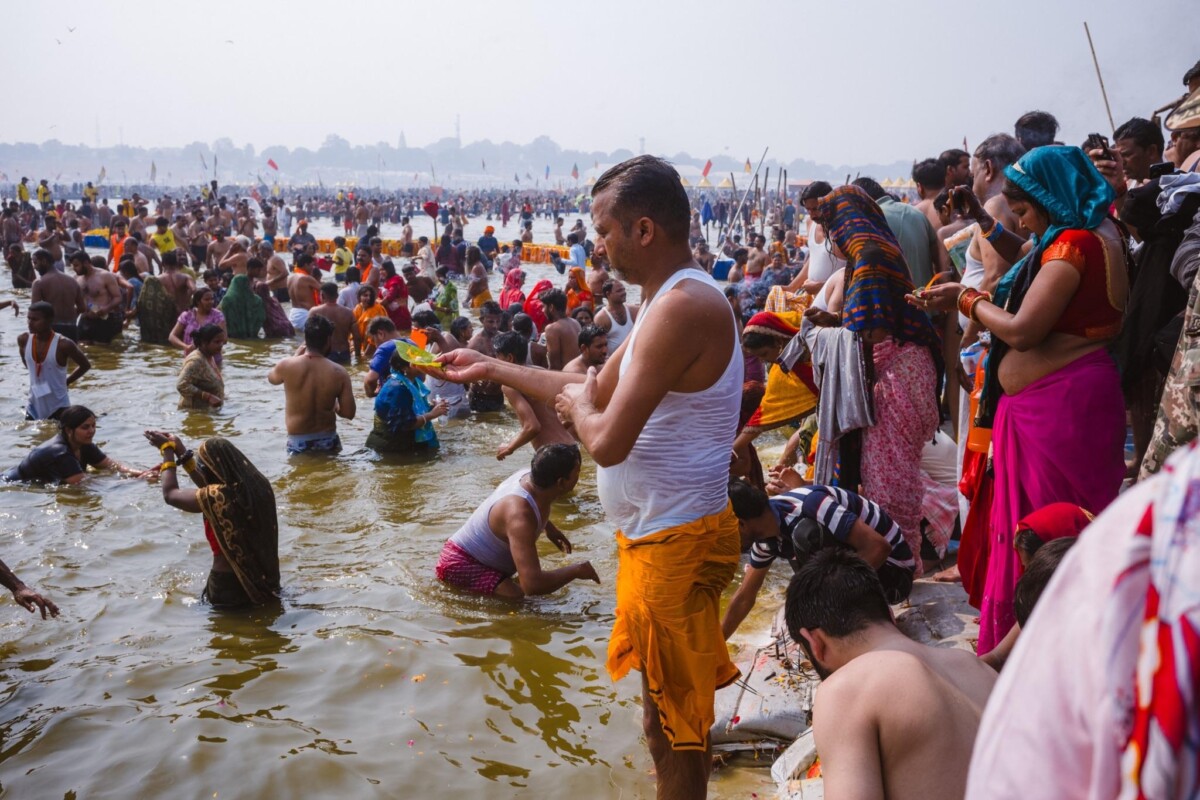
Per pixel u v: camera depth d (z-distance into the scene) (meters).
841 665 2.60
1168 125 5.54
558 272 27.80
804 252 26.17
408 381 9.34
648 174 2.78
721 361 2.79
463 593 6.08
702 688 2.99
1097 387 3.64
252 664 5.11
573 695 4.83
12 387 11.97
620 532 3.02
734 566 3.05
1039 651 1.04
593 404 2.89
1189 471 0.94
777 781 3.87
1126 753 0.91
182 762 4.20
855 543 4.58
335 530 7.25
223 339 11.33
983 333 5.95
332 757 4.23
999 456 3.89
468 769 4.18
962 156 7.71
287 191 142.38
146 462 8.96
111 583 6.19
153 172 103.44
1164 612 0.89
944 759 2.19
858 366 5.04
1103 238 3.62
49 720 4.53
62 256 23.42
